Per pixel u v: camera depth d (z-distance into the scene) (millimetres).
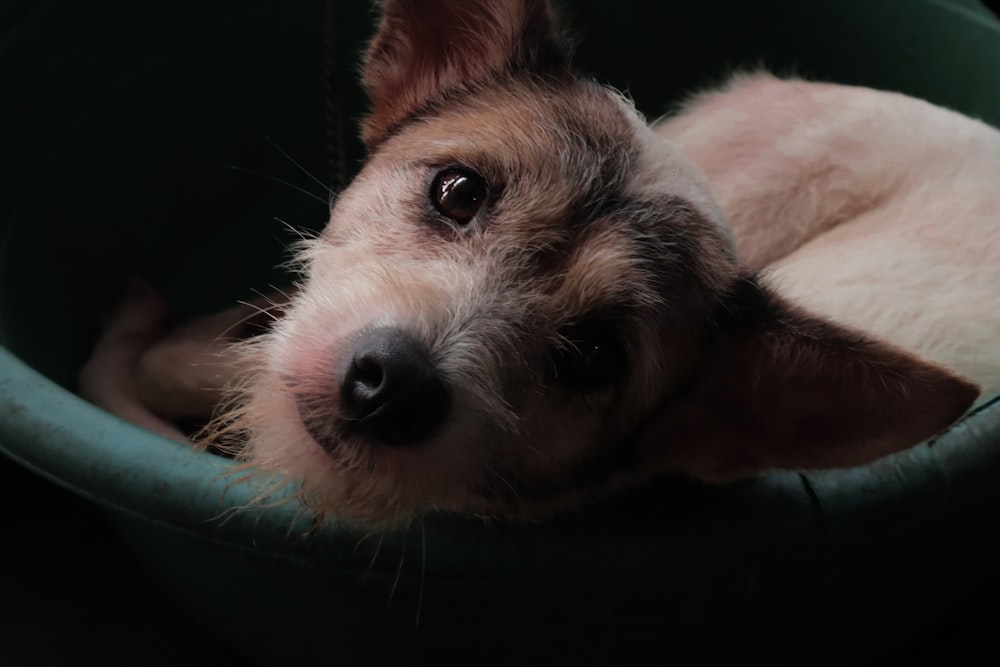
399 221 451
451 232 443
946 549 480
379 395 407
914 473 427
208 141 659
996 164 569
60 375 567
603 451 457
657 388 458
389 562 415
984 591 594
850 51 685
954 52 640
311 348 422
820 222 585
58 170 590
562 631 446
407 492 422
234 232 682
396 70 493
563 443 447
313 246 476
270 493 415
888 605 493
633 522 421
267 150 687
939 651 576
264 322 579
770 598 452
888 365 427
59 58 581
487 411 420
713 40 721
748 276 471
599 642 454
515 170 446
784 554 423
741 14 708
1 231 552
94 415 420
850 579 461
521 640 451
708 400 465
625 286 440
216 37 639
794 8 695
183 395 557
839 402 440
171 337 583
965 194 560
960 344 520
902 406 427
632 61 723
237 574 451
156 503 408
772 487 428
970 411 440
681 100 720
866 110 599
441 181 452
